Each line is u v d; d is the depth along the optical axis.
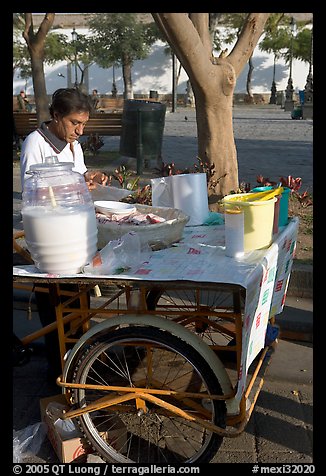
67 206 2.49
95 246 2.58
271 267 2.74
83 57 37.47
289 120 22.80
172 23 4.89
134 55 36.91
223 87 5.48
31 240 2.46
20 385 3.52
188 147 13.42
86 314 2.93
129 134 9.45
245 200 2.93
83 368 2.62
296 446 2.87
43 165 2.74
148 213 3.18
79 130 3.19
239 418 2.55
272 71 42.19
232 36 37.19
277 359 3.78
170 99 42.66
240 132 17.41
